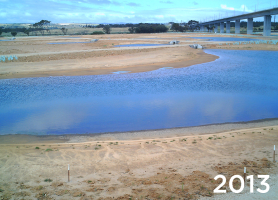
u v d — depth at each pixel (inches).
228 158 478.6
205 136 633.6
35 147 584.7
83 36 5915.4
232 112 846.5
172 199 330.0
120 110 895.7
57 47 3230.8
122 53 2341.3
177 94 1086.4
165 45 3326.8
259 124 731.4
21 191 370.3
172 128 717.3
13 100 1045.2
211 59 2010.3
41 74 1547.7
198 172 416.2
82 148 568.7
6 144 620.4
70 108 930.1
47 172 442.3
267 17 4581.7
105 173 433.1
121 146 575.8
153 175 415.2
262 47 2709.2
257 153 496.1
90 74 1523.1
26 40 4702.3
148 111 876.6
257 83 1256.8
